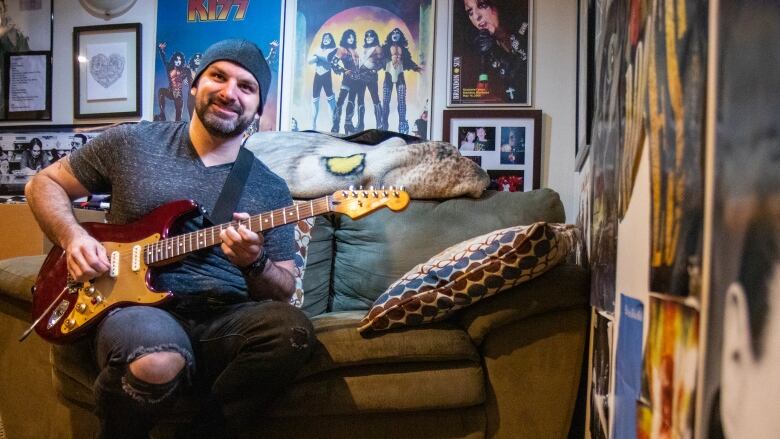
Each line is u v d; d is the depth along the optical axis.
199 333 1.49
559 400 1.57
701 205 0.62
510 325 1.60
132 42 3.00
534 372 1.58
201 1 2.95
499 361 1.60
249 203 1.68
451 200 2.27
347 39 2.82
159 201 1.62
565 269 1.61
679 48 0.72
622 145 1.14
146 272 1.52
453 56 2.74
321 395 1.53
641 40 0.97
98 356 1.37
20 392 1.87
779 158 0.44
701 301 0.62
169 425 1.56
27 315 1.86
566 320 1.59
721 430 0.56
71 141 3.03
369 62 2.80
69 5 3.07
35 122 3.06
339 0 2.84
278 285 1.63
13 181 3.05
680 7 0.71
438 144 2.31
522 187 2.66
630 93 1.06
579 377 1.58
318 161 2.36
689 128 0.67
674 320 0.73
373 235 2.20
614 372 1.16
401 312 1.56
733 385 0.53
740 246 0.51
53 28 3.07
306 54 2.85
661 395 0.79
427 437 1.58
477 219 2.19
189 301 1.56
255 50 1.75
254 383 1.43
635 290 0.98
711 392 0.59
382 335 1.56
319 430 1.57
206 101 1.65
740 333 0.51
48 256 1.61
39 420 1.84
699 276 0.63
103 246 1.54
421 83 2.76
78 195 1.70
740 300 0.51
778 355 0.44
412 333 1.56
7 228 2.49
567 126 2.65
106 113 3.01
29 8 3.08
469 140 2.70
